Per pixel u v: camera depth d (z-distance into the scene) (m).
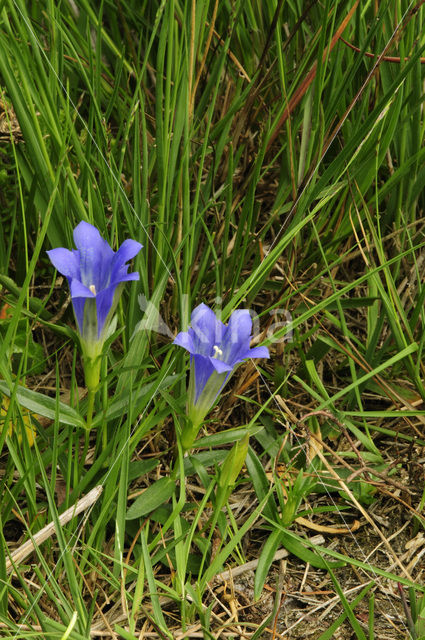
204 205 0.43
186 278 0.40
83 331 0.34
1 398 0.39
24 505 0.40
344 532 0.40
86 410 0.39
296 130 0.43
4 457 0.41
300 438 0.42
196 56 0.42
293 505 0.39
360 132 0.40
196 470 0.38
